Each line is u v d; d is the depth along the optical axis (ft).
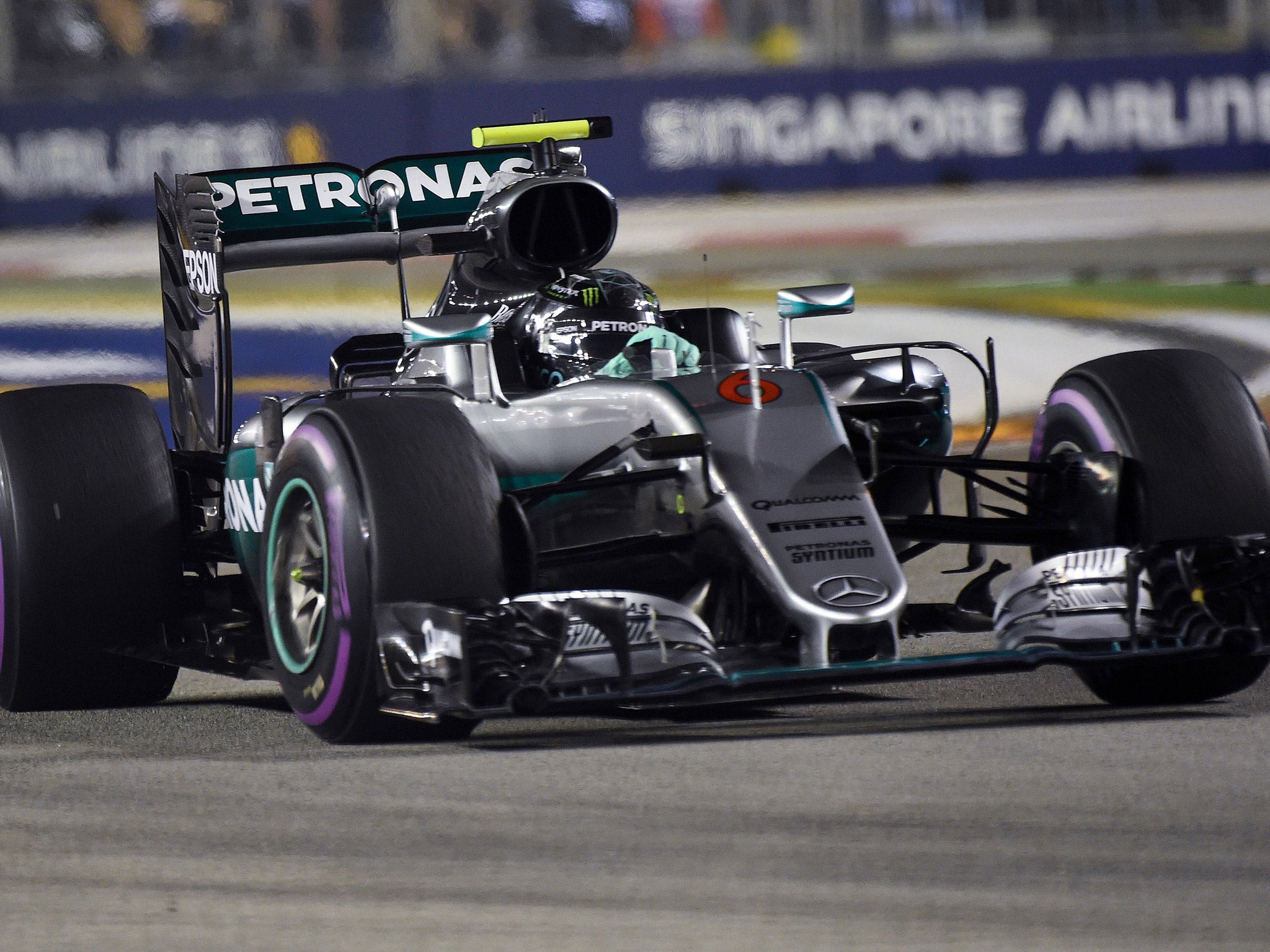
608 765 53.11
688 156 255.70
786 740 56.08
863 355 161.17
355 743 57.52
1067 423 64.85
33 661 67.51
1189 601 58.39
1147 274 207.82
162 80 263.70
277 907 41.52
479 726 60.49
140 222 244.83
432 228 77.46
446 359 65.05
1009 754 53.31
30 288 211.41
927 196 259.39
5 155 244.83
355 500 55.16
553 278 70.13
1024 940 38.27
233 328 189.57
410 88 245.86
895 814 47.11
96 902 42.34
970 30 276.82
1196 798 47.93
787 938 38.63
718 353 71.05
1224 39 272.72
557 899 41.39
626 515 62.34
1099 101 261.44
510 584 57.41
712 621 60.18
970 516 66.90
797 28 278.67
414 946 38.75
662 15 276.21
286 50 265.95
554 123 75.72
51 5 260.01
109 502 67.97
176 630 69.51
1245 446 61.26
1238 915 39.22
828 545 56.95
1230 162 263.29
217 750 58.23
